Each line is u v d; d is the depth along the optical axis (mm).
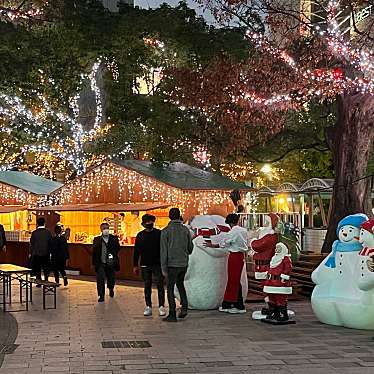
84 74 24953
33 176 31156
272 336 10078
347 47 17797
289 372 7570
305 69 18453
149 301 12492
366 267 10391
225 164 27969
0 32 19688
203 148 23297
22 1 21641
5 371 7719
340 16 20562
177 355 8617
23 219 28484
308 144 24594
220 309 12945
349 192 19234
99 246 14977
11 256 25453
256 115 20328
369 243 10562
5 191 28453
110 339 9875
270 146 24266
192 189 21938
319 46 18562
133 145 29812
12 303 14633
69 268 22984
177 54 22531
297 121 23844
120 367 7906
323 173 33438
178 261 11742
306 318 12086
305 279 15836
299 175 33625
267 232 11570
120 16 21906
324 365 7941
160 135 23000
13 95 25094
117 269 15461
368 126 19141
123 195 23859
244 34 21984
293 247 17500
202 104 21094
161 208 21812
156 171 23516
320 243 21703
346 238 11125
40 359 8422
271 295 11375
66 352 8875
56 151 34562
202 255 13023
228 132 21844
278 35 20781
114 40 21641
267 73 19016
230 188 22922
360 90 18469
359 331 10547
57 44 20547
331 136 20078
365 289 10422
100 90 36906
